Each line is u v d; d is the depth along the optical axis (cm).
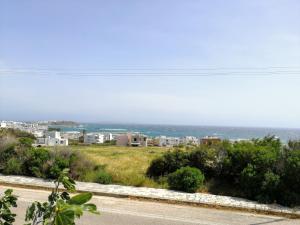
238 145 1781
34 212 234
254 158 1563
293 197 1378
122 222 1095
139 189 1577
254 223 1148
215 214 1245
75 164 1792
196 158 1769
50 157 1805
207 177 1708
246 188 1497
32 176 1786
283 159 1500
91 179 1714
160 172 1858
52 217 218
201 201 1394
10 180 1667
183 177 1594
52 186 1555
